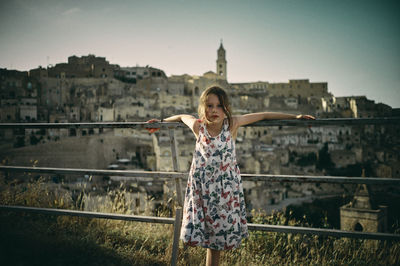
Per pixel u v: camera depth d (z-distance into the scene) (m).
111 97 85.25
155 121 3.15
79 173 3.33
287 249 3.73
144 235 3.84
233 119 2.75
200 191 2.65
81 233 3.73
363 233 2.76
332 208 27.83
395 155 66.06
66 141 58.47
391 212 21.17
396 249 3.46
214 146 2.64
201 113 2.70
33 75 91.44
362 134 83.19
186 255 3.16
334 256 3.57
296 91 118.62
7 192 4.58
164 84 103.50
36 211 3.41
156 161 51.09
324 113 93.81
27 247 3.03
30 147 55.50
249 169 48.50
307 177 2.87
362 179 2.74
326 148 76.69
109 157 60.16
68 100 90.56
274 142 80.19
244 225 2.70
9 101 73.62
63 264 2.85
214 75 114.25
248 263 3.22
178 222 2.95
